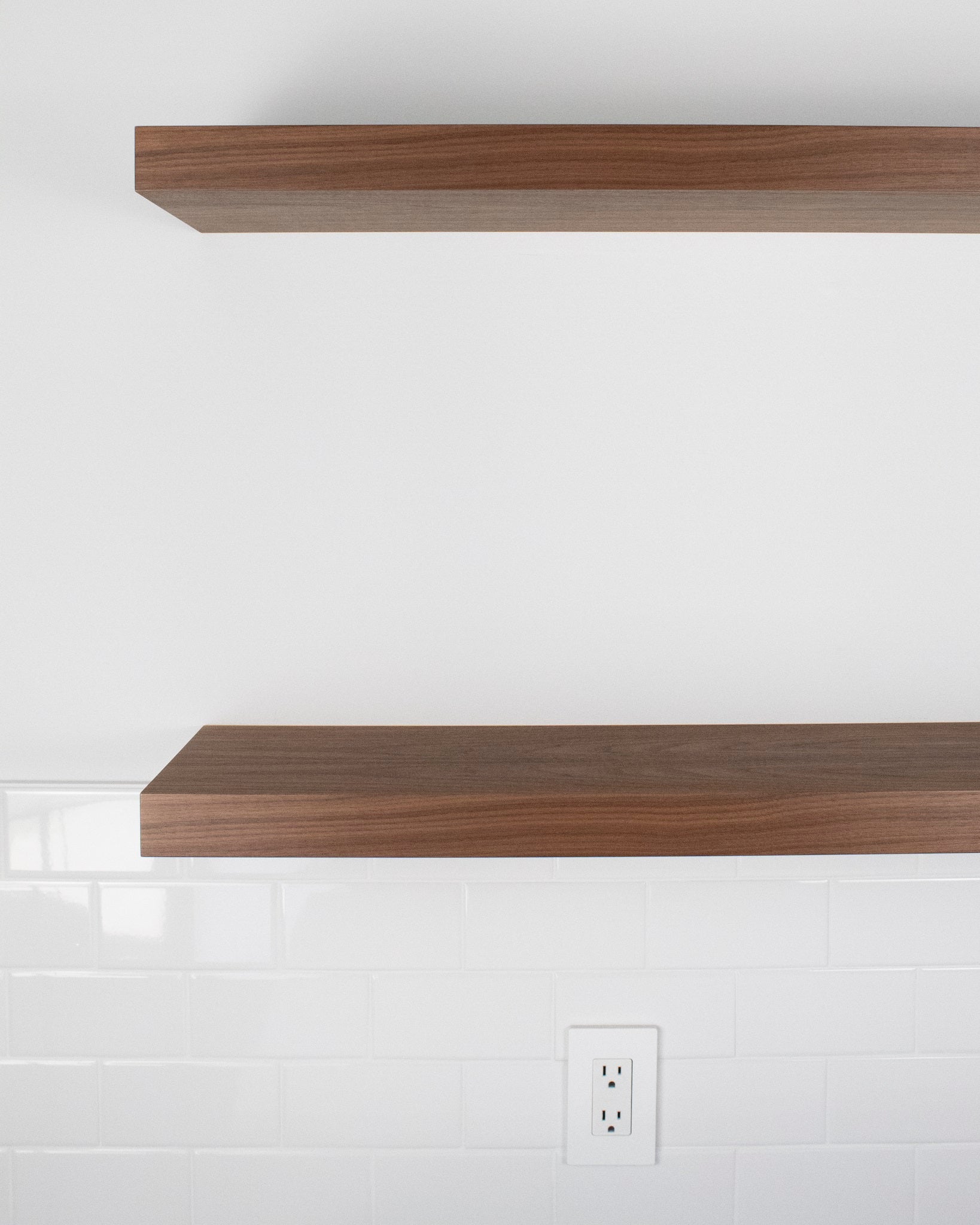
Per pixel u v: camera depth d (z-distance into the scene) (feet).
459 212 3.03
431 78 3.38
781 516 3.53
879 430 3.51
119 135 3.37
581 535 3.52
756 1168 3.61
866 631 3.57
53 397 3.44
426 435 3.49
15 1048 3.56
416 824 2.67
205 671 3.54
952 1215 3.62
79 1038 3.56
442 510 3.51
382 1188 3.59
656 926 3.56
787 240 3.43
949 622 3.57
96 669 3.53
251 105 3.38
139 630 3.52
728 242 3.43
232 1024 3.56
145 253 3.41
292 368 3.45
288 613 3.53
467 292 3.43
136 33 3.35
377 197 2.83
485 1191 3.60
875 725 3.54
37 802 3.52
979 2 3.39
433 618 3.54
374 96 3.38
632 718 3.57
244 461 3.48
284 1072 3.57
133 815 3.52
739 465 3.51
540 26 3.37
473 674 3.56
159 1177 3.59
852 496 3.53
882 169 2.72
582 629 3.56
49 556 3.50
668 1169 3.60
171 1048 3.56
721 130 2.71
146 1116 3.57
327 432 3.48
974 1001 3.60
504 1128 3.59
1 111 3.35
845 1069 3.61
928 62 3.40
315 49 3.37
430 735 3.41
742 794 2.68
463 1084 3.58
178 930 3.54
